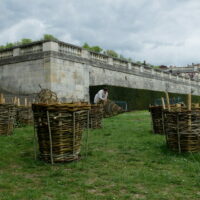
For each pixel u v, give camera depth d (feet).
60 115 16.46
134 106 77.97
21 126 37.09
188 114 18.30
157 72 108.99
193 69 241.96
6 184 12.67
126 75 86.48
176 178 13.55
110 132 30.40
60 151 16.70
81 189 12.11
